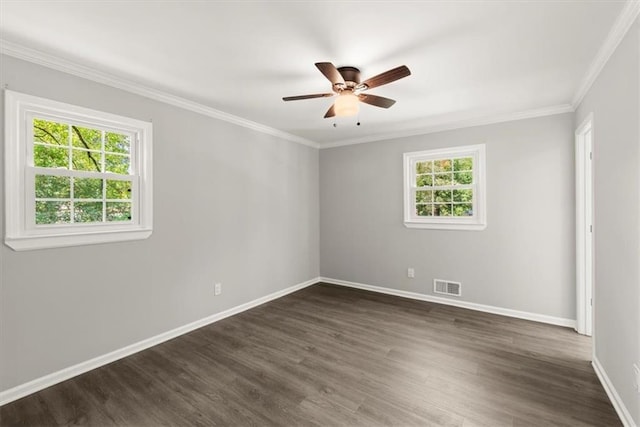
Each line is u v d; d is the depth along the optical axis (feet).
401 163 13.87
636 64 5.25
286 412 6.19
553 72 7.93
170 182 9.67
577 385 7.02
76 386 7.13
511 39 6.41
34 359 6.99
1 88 6.52
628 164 5.62
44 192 7.32
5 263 6.61
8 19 5.70
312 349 8.89
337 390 6.90
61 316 7.41
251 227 12.57
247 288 12.39
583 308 9.84
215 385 7.12
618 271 6.14
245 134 12.25
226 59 7.28
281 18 5.71
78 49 6.82
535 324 10.68
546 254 10.80
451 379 7.30
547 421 5.87
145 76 8.20
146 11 5.49
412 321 11.01
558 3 5.27
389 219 14.29
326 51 6.91
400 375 7.48
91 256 7.94
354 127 13.12
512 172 11.30
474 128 12.03
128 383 7.23
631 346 5.56
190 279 10.28
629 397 5.64
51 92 7.21
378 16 5.64
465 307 12.41
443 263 12.91
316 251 16.47
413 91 9.19
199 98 9.80
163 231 9.50
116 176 8.54
